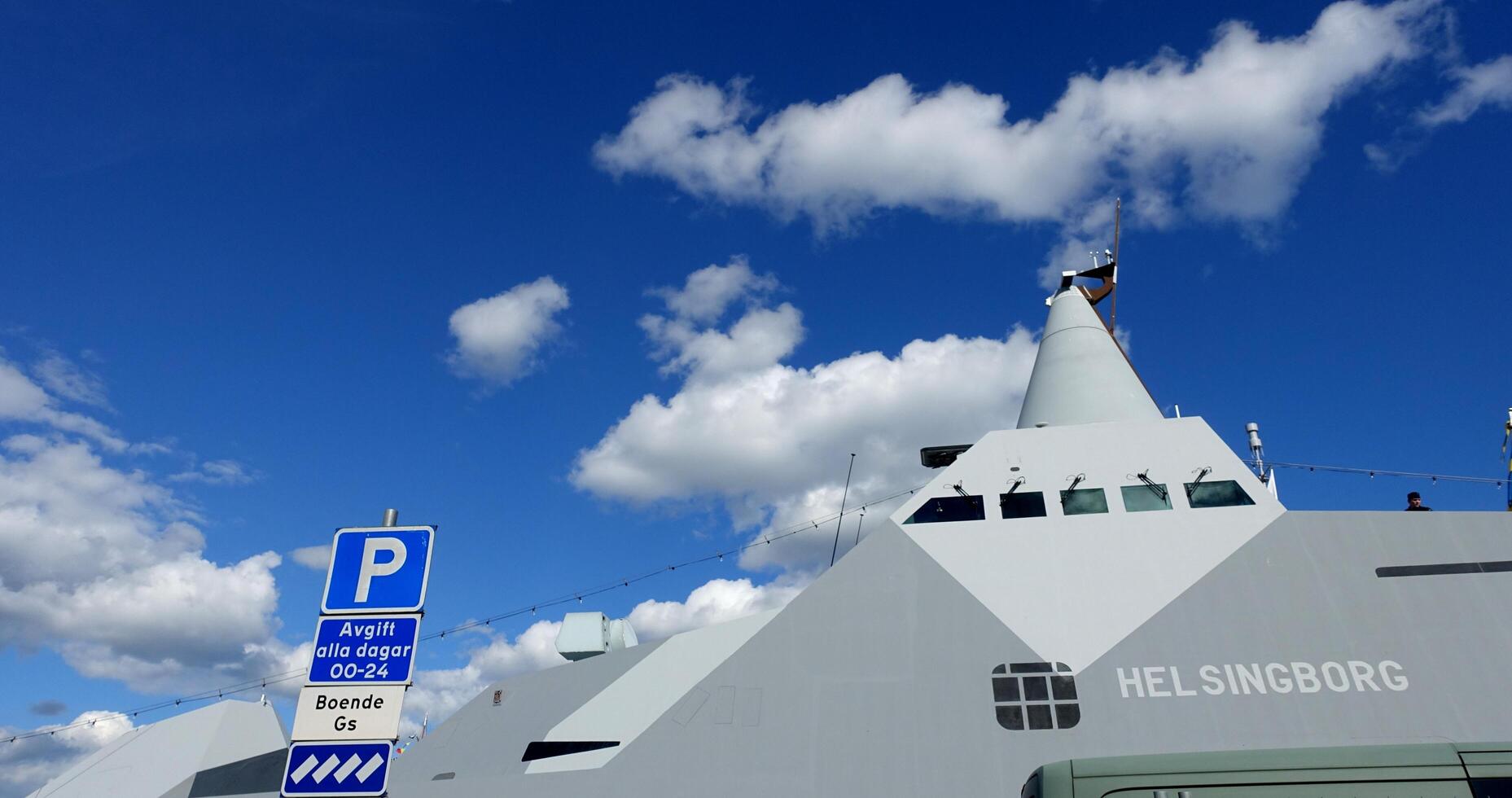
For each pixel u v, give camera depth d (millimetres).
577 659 18656
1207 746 13359
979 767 13680
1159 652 14398
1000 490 16812
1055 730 13867
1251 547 15375
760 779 14148
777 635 15719
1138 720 13758
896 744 14117
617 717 15523
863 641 15320
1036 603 15320
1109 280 23766
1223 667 14102
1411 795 8367
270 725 16906
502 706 17719
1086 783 8914
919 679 14727
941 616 15391
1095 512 16312
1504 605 14062
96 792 15773
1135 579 15328
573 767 15000
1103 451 16969
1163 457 16703
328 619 10562
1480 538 14750
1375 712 13375
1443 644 13844
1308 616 14430
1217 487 16234
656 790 14344
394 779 17172
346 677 10258
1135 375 21156
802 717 14680
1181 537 15719
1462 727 13047
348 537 10984
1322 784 8539
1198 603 14859
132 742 16797
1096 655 14523
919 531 16609
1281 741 13258
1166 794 8688
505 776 15055
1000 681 14492
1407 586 14516
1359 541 15133
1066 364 21172
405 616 10516
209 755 16000
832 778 13969
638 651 16578
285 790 9750
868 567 16250
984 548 16188
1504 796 8250
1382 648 13930
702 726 14922
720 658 15812
